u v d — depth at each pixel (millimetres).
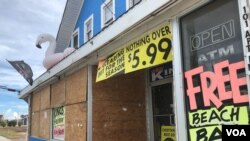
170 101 7137
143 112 7816
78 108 8000
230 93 3449
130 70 5422
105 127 7414
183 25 4219
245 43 3260
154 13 4488
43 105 12164
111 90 7637
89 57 7219
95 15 11422
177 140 4059
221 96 3551
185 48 4145
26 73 12930
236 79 3402
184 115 3994
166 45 4645
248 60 3221
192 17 4086
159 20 4617
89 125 7293
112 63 6188
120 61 5844
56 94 10312
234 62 3455
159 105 7527
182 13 4176
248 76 3213
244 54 3268
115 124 7508
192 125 3871
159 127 7484
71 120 8492
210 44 3795
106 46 6199
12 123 65312
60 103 9688
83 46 7199
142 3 4723
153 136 7645
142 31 5066
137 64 5242
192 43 4055
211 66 3744
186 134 3938
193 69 3982
